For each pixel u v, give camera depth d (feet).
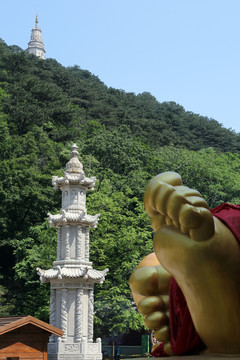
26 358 43.29
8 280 134.00
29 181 145.18
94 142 155.02
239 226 6.28
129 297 102.68
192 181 152.66
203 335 6.42
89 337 62.23
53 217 64.80
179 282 6.47
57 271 61.98
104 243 98.78
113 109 286.87
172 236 6.28
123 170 155.43
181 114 387.34
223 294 6.02
